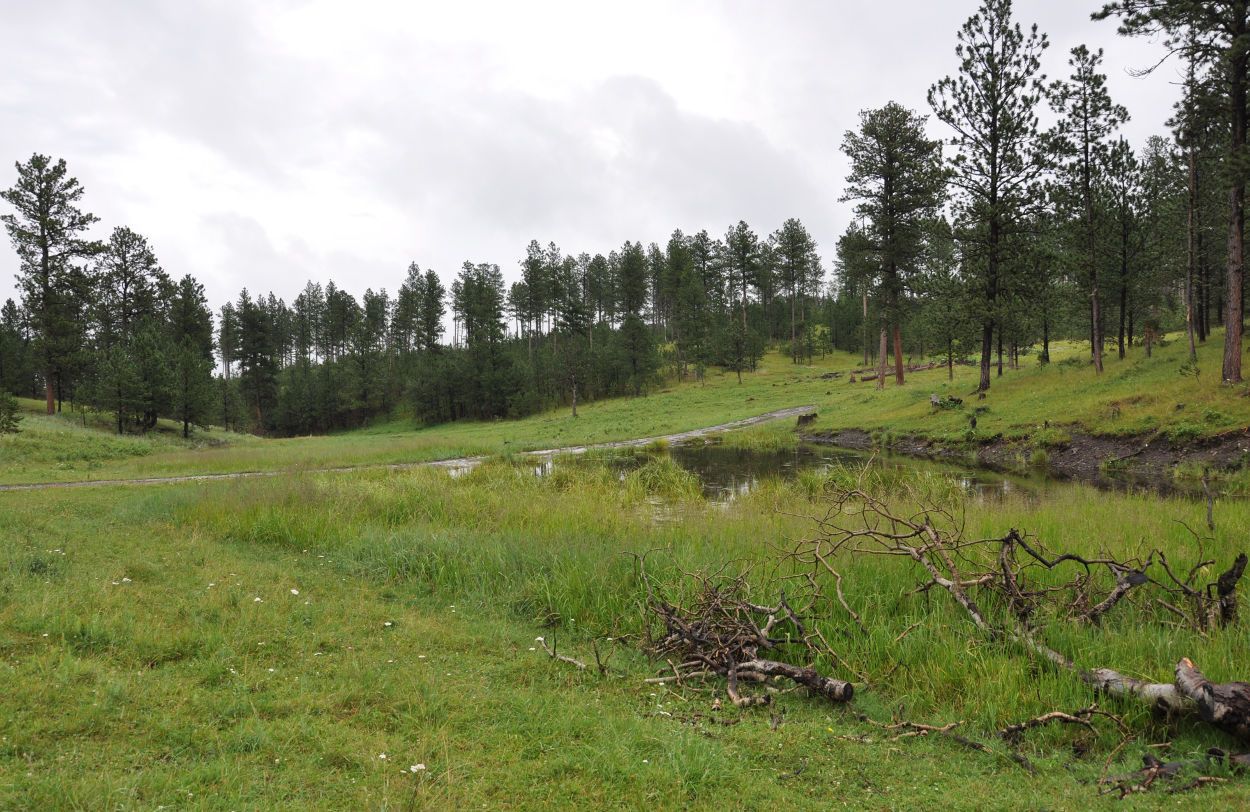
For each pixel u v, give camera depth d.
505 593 7.43
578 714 4.45
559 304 88.06
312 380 86.31
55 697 4.10
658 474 19.36
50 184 43.88
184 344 52.72
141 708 4.09
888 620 6.06
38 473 22.23
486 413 74.81
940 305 38.16
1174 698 4.23
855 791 3.65
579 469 21.83
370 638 5.80
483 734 4.09
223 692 4.39
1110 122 30.48
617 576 7.42
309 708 4.27
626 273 87.69
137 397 41.78
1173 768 3.76
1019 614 5.78
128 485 18.17
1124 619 5.93
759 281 93.31
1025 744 4.21
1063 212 31.19
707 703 4.94
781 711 4.77
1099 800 3.54
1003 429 26.62
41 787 3.12
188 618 5.84
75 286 45.25
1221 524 9.48
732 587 6.46
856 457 27.72
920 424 31.78
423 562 8.36
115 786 3.18
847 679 5.22
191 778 3.33
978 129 32.34
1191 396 22.61
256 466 25.00
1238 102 22.02
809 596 6.51
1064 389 29.59
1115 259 33.50
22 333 69.56
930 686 4.95
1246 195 26.88
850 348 92.69
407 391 82.62
